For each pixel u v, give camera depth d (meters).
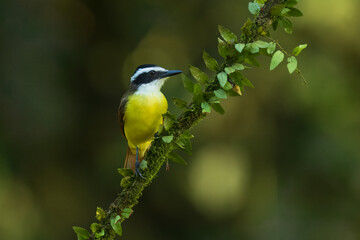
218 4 13.43
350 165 13.04
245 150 13.59
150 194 14.20
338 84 12.57
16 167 12.77
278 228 13.88
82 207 13.85
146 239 14.32
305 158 13.40
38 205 13.04
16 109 12.84
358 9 12.15
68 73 14.13
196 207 13.97
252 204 13.95
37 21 13.59
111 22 14.71
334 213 13.71
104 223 4.86
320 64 12.55
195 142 13.45
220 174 13.45
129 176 4.93
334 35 12.35
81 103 14.40
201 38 13.62
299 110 13.09
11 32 13.11
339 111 12.84
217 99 4.55
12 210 12.48
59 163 13.73
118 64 14.75
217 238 14.06
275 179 13.90
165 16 14.21
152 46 14.21
